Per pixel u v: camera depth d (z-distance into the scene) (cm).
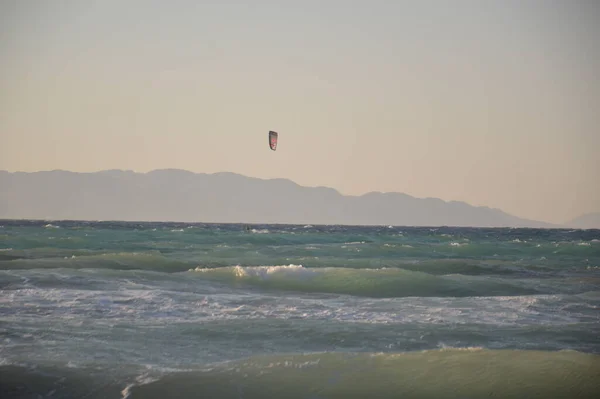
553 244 16475
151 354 4103
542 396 3494
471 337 4694
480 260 12344
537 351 4278
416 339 4606
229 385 3550
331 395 3456
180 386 3512
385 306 6094
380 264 10512
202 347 4312
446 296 7038
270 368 3850
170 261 9612
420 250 14550
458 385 3638
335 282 7725
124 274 7725
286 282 7681
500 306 6150
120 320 5078
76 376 3606
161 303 5909
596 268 10719
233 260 10588
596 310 5947
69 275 7431
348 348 4347
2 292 6244
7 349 4084
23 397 3300
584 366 3959
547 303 6350
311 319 5291
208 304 5956
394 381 3672
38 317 5084
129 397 3344
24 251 11331
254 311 5650
